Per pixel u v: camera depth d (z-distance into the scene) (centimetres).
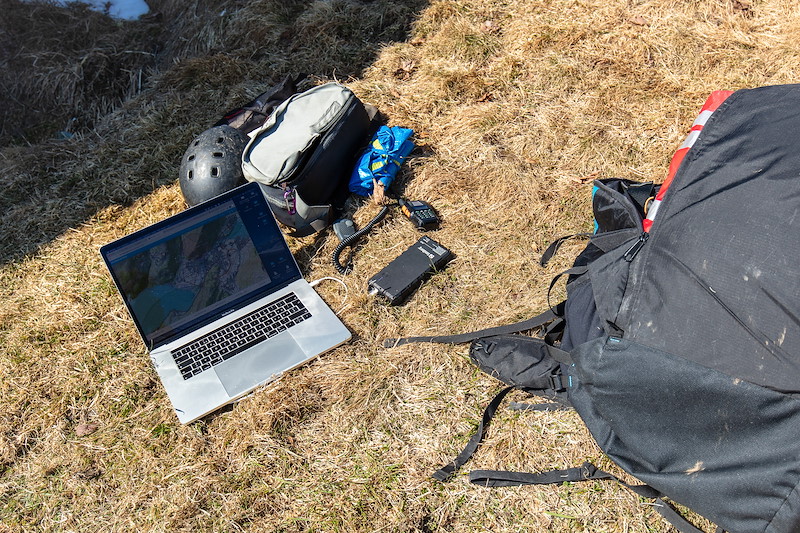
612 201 241
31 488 231
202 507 221
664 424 196
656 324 198
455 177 322
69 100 409
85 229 325
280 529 214
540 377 237
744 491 182
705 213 198
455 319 268
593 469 217
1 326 283
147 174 353
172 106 389
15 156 372
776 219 187
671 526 207
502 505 215
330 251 296
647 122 342
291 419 240
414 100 366
